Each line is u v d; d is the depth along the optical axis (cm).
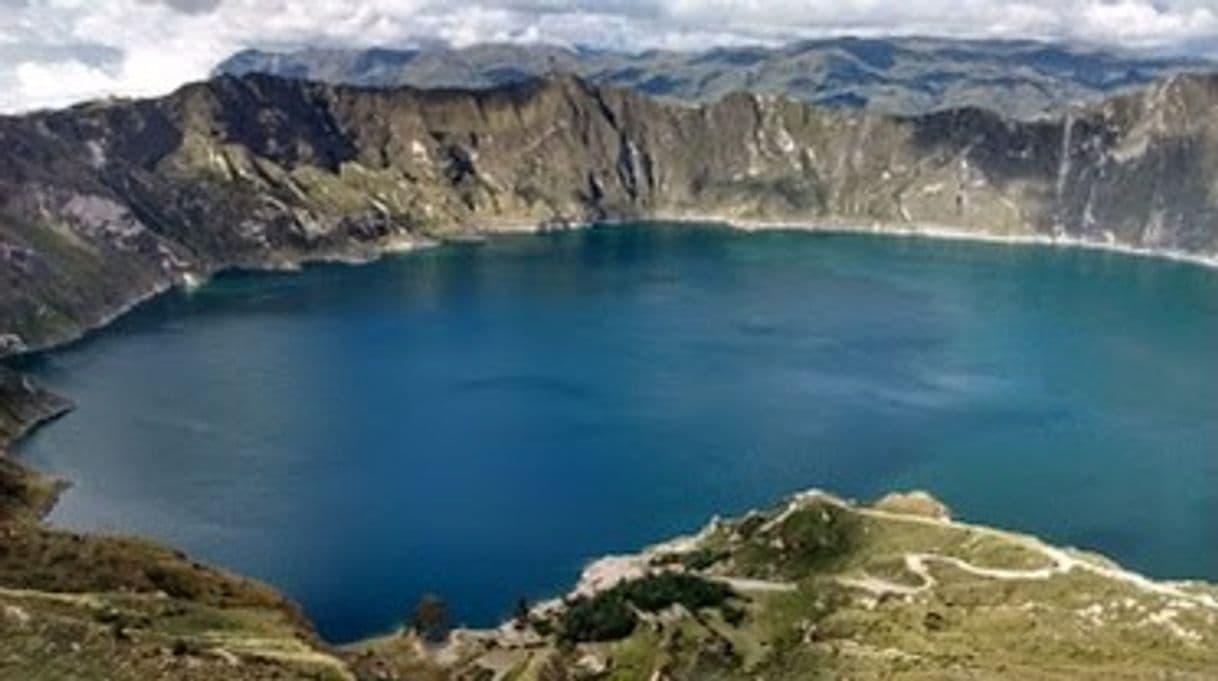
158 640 18888
